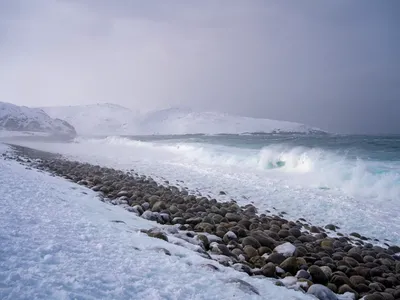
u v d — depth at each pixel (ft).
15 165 50.16
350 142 143.02
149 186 45.24
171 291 12.34
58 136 290.35
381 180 47.55
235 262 19.45
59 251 14.24
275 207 39.50
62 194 29.86
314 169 58.80
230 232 24.52
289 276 18.24
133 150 111.34
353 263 22.06
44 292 10.25
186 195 42.22
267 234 26.22
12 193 26.21
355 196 43.68
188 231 24.02
